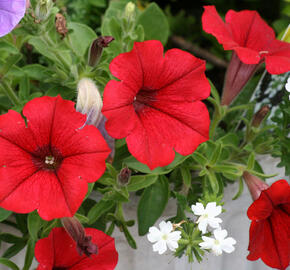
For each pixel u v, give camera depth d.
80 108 0.26
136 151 0.24
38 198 0.22
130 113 0.24
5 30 0.25
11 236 0.31
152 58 0.24
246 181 0.30
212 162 0.30
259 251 0.26
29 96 0.30
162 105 0.26
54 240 0.26
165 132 0.25
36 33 0.29
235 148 0.33
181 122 0.26
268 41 0.30
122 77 0.24
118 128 0.24
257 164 0.33
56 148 0.23
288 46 0.29
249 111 0.33
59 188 0.23
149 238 0.25
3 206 0.22
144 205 0.30
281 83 0.32
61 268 0.27
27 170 0.23
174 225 0.26
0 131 0.22
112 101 0.23
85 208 0.32
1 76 0.29
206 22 0.28
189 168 0.32
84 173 0.23
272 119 0.32
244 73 0.30
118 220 0.30
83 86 0.26
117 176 0.27
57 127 0.23
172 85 0.26
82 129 0.23
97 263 0.26
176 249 0.26
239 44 0.30
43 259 0.25
